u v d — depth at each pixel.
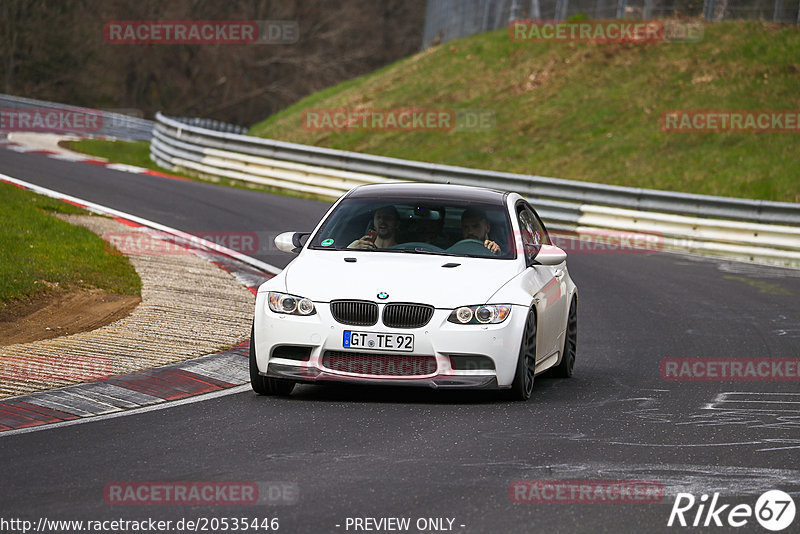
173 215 69.25
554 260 31.45
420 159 112.00
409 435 24.94
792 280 61.88
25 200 60.94
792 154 93.69
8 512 18.48
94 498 19.36
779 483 21.34
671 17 126.19
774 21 119.31
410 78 136.25
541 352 31.66
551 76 123.12
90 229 57.75
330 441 24.14
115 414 26.59
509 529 17.97
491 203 33.56
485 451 23.52
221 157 100.38
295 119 133.62
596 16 133.12
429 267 30.06
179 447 23.36
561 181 84.06
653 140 102.38
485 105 121.69
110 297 42.28
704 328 45.12
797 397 31.58
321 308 28.62
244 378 31.89
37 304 39.91
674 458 23.33
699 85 111.19
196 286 46.38
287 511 18.69
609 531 18.02
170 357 33.09
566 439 24.97
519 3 142.12
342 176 92.00
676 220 76.75
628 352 39.56
